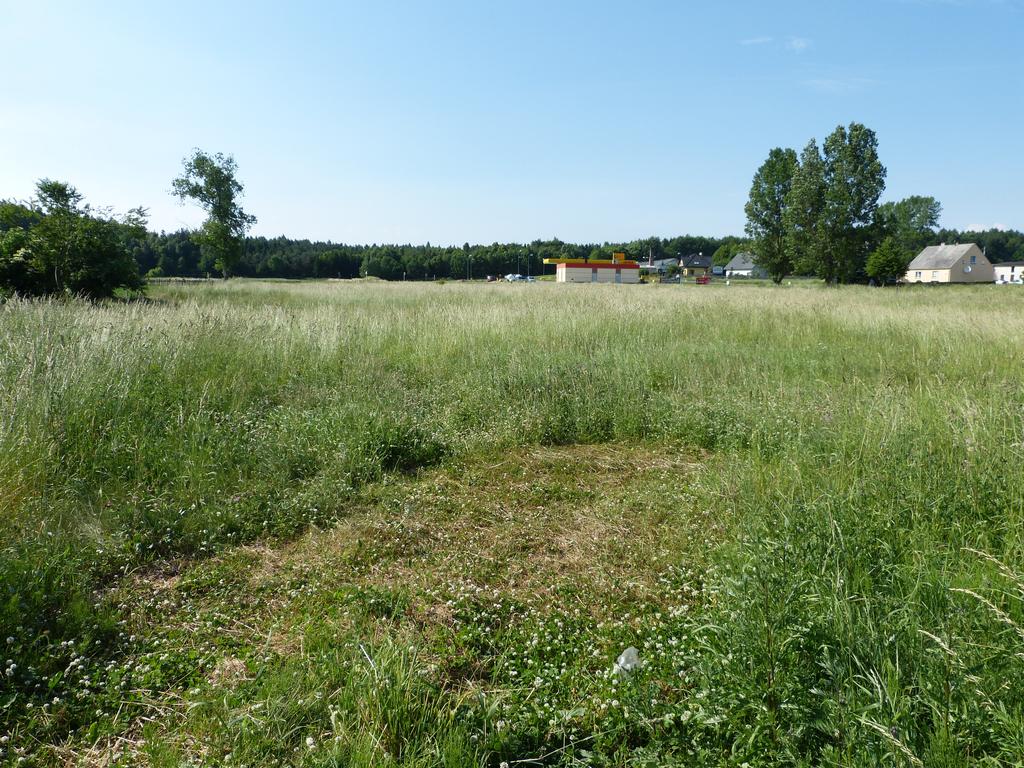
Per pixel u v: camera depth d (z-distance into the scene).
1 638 3.00
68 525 4.23
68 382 5.91
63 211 18.30
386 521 4.66
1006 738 2.22
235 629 3.36
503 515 4.86
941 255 89.56
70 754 2.50
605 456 6.21
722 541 4.27
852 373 9.16
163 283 37.38
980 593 3.09
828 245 48.19
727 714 2.52
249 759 2.41
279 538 4.44
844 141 47.66
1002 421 5.32
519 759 2.46
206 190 48.06
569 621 3.47
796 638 2.65
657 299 20.03
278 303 21.36
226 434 6.01
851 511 4.06
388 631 3.21
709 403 7.31
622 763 2.47
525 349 10.60
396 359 10.38
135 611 3.49
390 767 2.31
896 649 2.62
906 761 2.14
